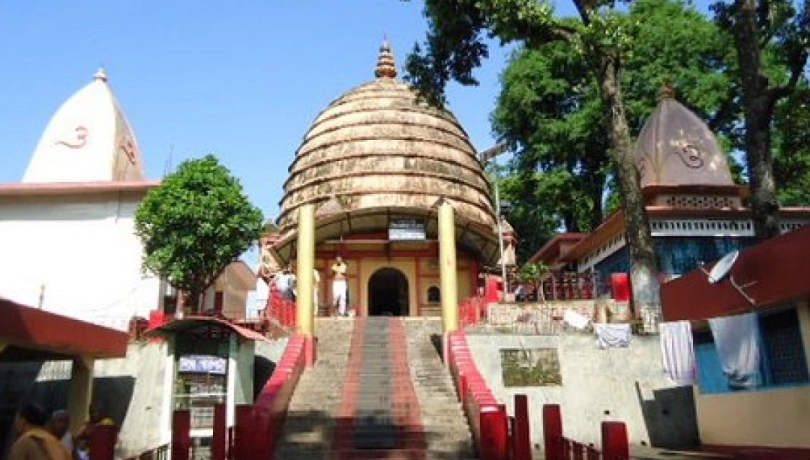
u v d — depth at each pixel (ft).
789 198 111.04
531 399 52.60
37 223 76.18
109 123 94.27
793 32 51.98
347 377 53.21
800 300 36.52
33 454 20.06
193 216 62.03
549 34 56.39
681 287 45.39
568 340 54.80
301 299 57.98
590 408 52.65
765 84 49.37
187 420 30.89
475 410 41.42
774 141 83.20
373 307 101.86
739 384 40.65
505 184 113.19
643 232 54.90
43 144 93.50
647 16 101.86
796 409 37.78
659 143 75.97
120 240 75.31
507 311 61.05
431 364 56.18
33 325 39.52
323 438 42.65
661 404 53.11
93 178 90.33
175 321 47.11
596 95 100.78
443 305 56.85
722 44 96.02
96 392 52.65
